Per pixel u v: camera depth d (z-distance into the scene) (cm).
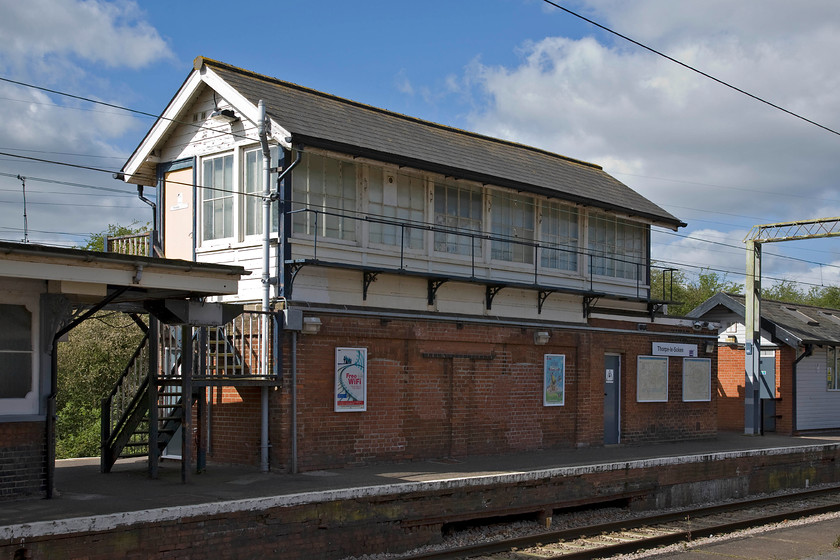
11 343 1016
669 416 2066
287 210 1367
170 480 1226
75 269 979
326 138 1362
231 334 1438
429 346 1545
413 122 1786
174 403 1459
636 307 2048
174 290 1102
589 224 1959
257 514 1009
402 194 1566
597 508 1536
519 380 1712
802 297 6569
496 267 1714
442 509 1223
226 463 1407
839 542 1214
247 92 1426
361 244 1482
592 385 1866
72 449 2305
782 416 2517
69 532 852
